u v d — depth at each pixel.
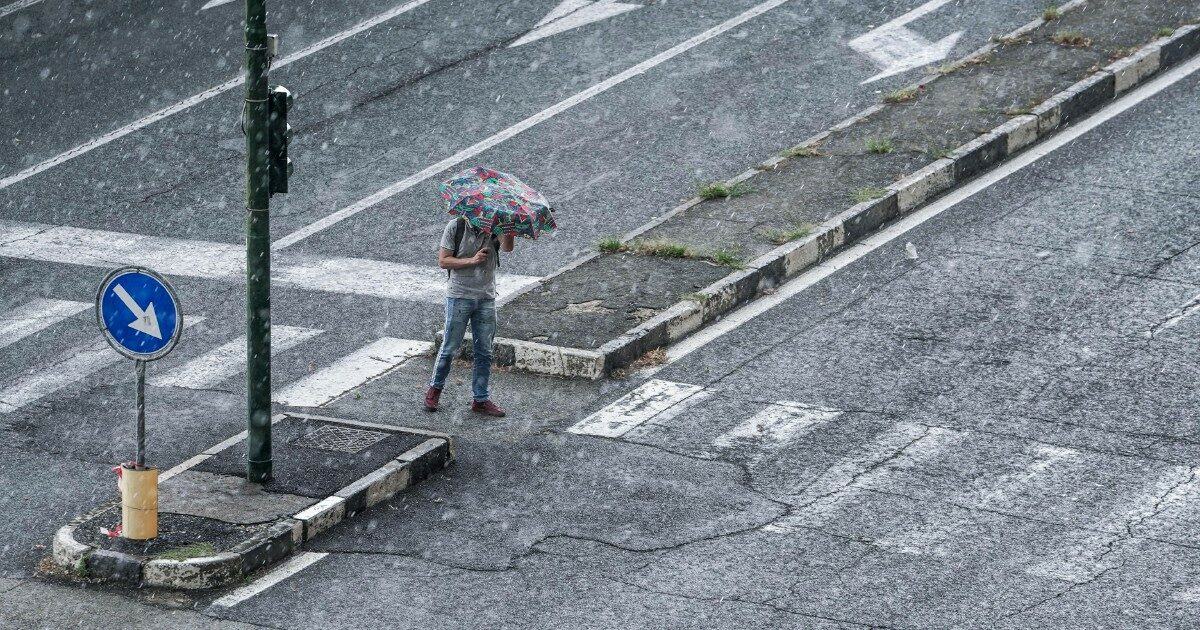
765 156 56.12
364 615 31.34
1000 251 48.59
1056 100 57.25
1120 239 48.66
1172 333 42.97
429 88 63.69
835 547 33.59
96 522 34.22
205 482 35.84
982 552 33.19
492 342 42.03
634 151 57.38
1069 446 37.69
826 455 37.78
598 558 33.44
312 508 34.62
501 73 64.62
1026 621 30.53
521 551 33.75
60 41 70.12
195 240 53.00
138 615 31.48
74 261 51.47
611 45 66.50
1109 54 61.12
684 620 30.92
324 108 62.41
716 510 35.34
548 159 57.25
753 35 66.56
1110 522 34.25
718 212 51.62
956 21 66.38
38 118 63.16
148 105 63.94
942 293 46.28
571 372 42.78
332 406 41.62
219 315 47.44
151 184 57.38
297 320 47.03
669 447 38.53
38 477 37.91
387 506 35.84
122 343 32.75
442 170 57.06
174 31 70.75
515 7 71.12
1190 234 48.59
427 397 41.00
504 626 30.86
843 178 53.25
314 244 52.22
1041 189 52.62
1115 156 54.44
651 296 46.12
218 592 32.31
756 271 47.00
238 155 59.56
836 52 64.38
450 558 33.56
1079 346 42.66
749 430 39.22
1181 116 57.06
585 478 37.06
